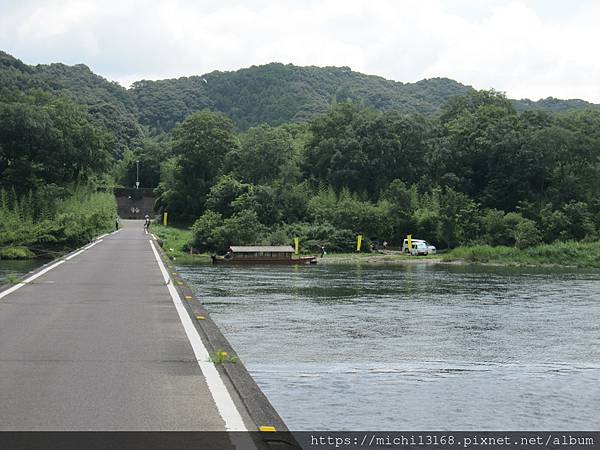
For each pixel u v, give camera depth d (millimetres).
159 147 131750
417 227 85938
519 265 66312
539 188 92750
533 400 13078
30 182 84875
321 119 102688
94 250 42781
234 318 24203
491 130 95938
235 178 95625
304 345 18828
